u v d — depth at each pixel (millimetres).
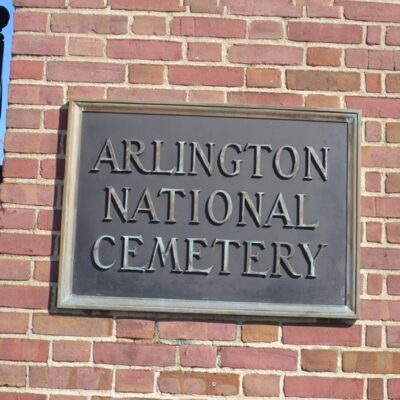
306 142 3326
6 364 3188
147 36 3396
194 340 3221
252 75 3387
